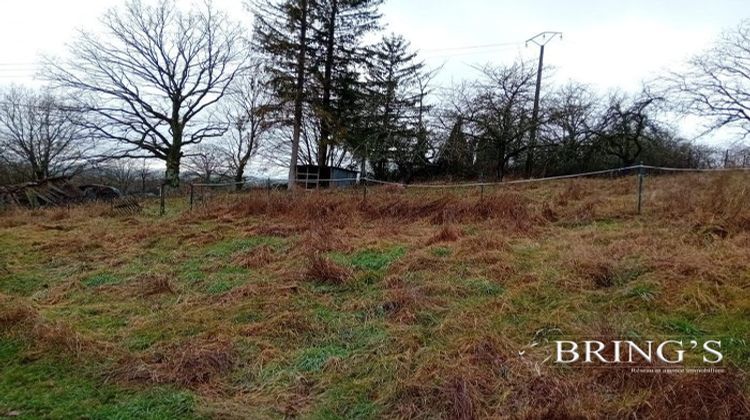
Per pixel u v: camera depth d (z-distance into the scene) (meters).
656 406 2.38
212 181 24.48
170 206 11.80
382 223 7.46
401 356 3.11
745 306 3.37
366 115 18.56
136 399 2.77
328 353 3.28
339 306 4.14
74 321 4.07
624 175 12.26
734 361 2.79
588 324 3.37
